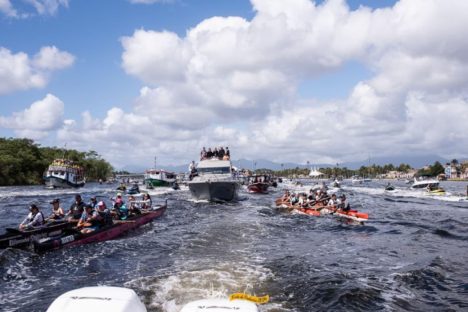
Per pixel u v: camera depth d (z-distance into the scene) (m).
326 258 14.61
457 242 18.39
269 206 35.53
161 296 9.71
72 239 16.45
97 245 17.03
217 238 18.72
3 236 14.94
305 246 17.05
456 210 33.97
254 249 16.12
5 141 112.94
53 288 11.04
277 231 21.17
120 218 21.91
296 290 10.50
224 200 38.38
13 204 39.38
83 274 12.38
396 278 11.84
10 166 92.88
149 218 25.11
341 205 28.42
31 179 100.19
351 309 9.30
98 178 147.88
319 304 9.55
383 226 23.70
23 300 10.09
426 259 14.51
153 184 69.38
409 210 33.97
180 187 68.94
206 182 36.53
